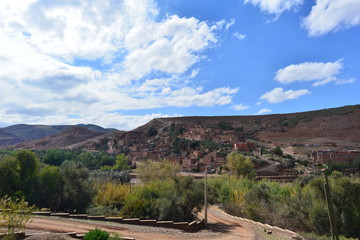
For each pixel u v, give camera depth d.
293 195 25.62
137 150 119.06
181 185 26.81
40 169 34.84
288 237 16.97
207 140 111.06
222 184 39.91
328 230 18.80
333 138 125.38
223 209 32.28
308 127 143.25
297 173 62.12
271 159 74.62
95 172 58.94
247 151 87.38
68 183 32.78
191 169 76.50
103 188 36.50
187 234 17.88
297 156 86.62
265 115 194.38
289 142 120.62
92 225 17.89
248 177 52.50
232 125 175.62
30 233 13.91
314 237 16.58
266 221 22.94
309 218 20.59
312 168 67.38
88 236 11.84
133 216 22.75
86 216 20.45
